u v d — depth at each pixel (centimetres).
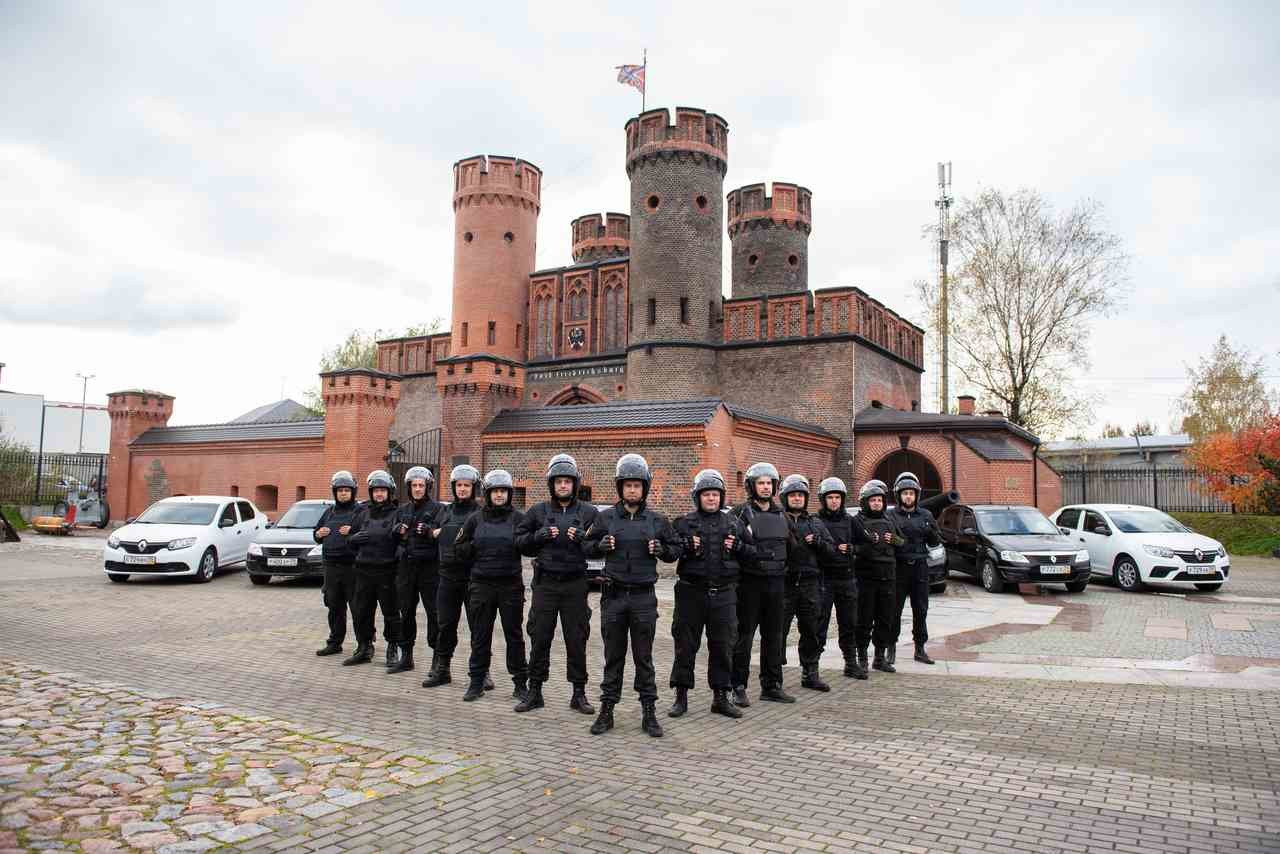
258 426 3081
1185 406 3991
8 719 711
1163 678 944
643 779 596
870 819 525
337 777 581
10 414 6088
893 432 2725
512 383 2588
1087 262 3569
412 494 976
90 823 492
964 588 1800
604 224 3697
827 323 2856
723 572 784
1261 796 570
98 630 1180
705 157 2972
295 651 1064
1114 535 1800
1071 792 576
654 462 2130
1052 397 3672
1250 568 2278
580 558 802
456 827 500
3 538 2712
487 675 907
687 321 2916
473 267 3303
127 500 3378
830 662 1056
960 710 808
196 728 692
